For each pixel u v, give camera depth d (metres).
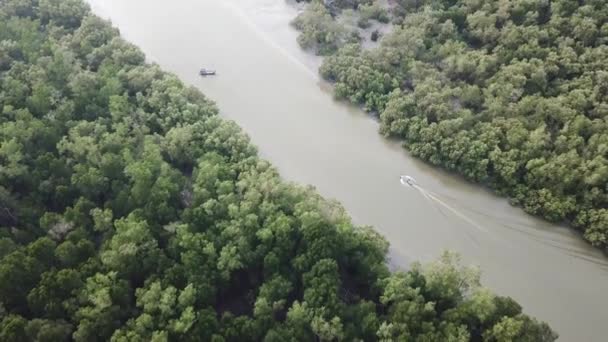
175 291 126.44
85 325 118.94
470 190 169.62
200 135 171.12
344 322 125.88
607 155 158.50
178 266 132.00
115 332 119.19
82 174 153.62
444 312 125.06
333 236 137.25
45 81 187.12
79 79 184.50
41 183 152.25
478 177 167.62
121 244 134.00
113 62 198.50
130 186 154.75
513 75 181.12
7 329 115.31
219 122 175.62
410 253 153.88
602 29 186.88
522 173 165.62
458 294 128.62
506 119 174.12
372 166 177.62
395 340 120.50
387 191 170.38
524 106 173.88
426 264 141.25
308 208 145.75
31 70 188.38
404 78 198.12
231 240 139.75
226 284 136.75
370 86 193.88
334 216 147.12
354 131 189.12
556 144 164.12
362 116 193.88
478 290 126.00
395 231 159.50
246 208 144.00
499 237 157.75
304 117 194.00
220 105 198.25
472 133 170.88
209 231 141.12
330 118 193.75
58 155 166.50
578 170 156.25
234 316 130.50
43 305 122.56
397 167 177.12
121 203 148.88
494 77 185.38
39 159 156.75
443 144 171.75
